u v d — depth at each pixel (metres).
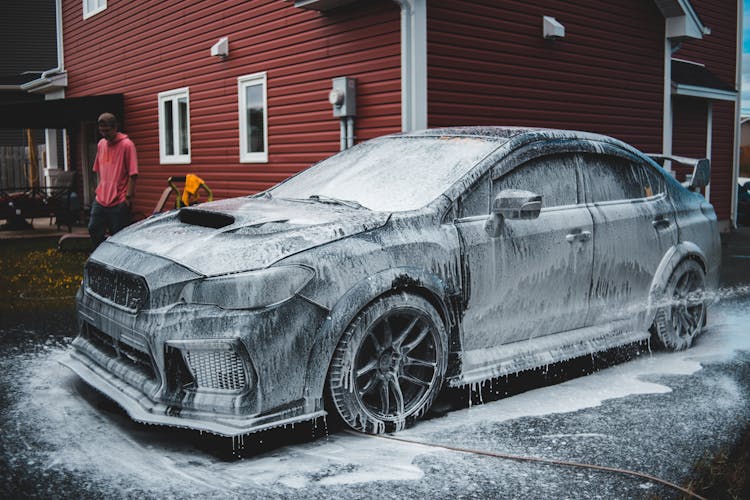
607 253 4.76
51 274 9.23
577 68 10.66
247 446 3.52
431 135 4.89
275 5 10.42
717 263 5.84
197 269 3.39
